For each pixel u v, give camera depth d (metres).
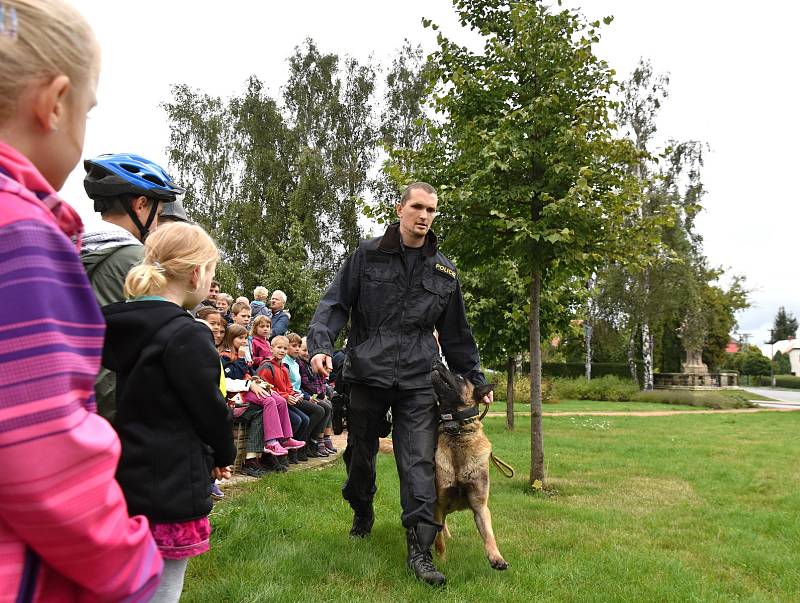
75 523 0.80
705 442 11.80
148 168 2.54
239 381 6.29
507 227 6.26
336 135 30.45
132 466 1.79
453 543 4.47
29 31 0.89
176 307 1.92
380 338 3.85
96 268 2.15
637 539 4.78
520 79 6.80
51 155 0.99
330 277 28.50
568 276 7.52
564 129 6.36
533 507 5.83
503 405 22.80
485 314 12.81
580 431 13.49
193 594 3.18
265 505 4.79
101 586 0.86
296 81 31.11
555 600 3.39
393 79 30.58
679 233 29.14
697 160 30.25
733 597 3.65
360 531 4.35
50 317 0.82
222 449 1.96
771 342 91.12
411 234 3.89
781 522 5.46
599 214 6.48
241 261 28.55
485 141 6.53
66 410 0.80
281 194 29.11
